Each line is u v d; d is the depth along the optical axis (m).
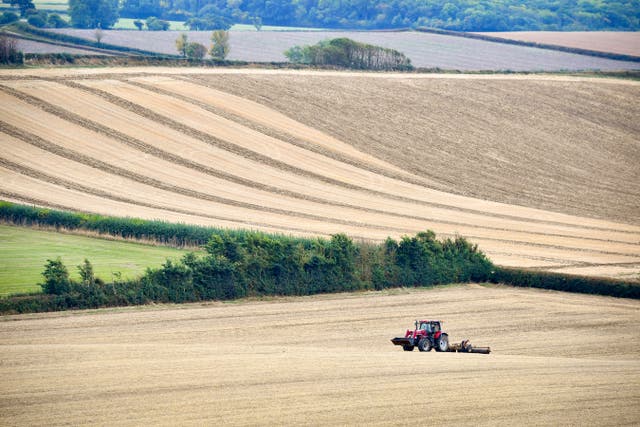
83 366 119.12
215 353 131.12
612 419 99.00
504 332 169.00
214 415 95.75
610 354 151.25
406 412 98.69
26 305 167.25
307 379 113.19
